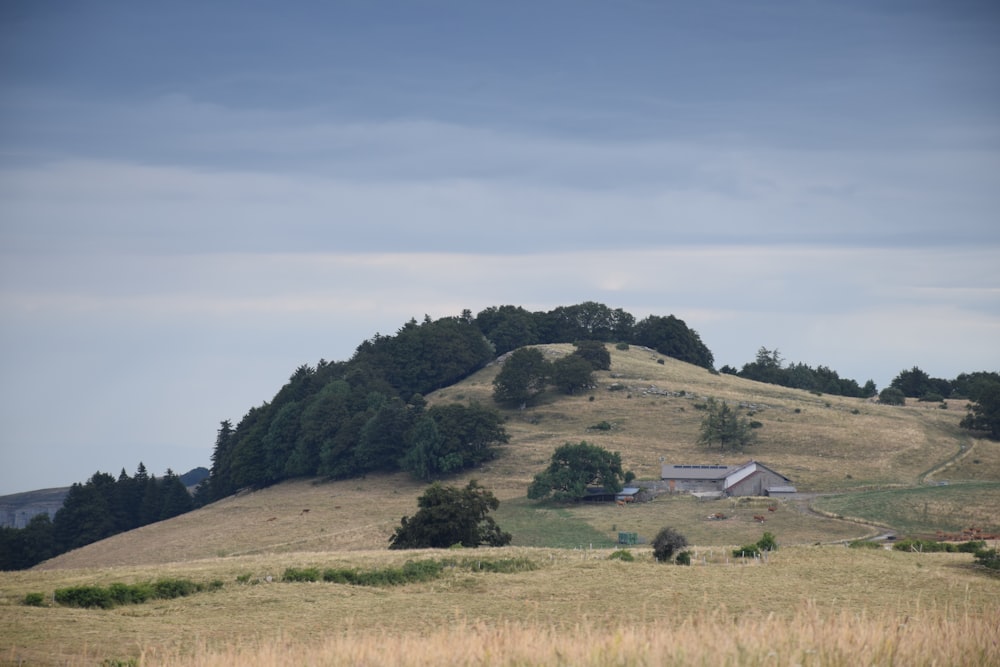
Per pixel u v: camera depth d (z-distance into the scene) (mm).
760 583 167375
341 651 65688
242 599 151500
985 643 57156
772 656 53312
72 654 105312
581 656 56125
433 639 65938
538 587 164625
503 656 57906
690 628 63688
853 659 53719
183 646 111562
